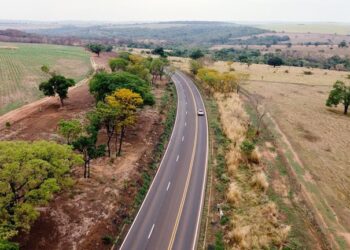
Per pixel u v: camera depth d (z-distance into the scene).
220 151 62.31
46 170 36.41
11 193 33.78
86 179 47.81
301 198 48.69
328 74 158.62
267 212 44.47
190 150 62.69
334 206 47.75
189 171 54.53
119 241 37.75
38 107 80.75
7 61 152.00
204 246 37.56
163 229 40.12
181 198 46.72
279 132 76.19
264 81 136.00
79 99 88.44
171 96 100.12
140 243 37.59
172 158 59.16
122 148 59.44
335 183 54.41
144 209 43.97
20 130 64.25
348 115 93.94
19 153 34.81
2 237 30.12
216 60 195.38
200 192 48.41
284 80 139.50
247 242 38.50
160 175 53.06
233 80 106.12
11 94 95.25
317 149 68.19
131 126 69.50
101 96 72.50
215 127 75.12
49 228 37.50
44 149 36.97
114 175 49.75
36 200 34.81
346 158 64.44
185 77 136.00
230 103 94.19
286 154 63.94
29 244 34.84
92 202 42.84
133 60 121.94
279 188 51.00
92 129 51.09
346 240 40.50
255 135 71.56
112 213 41.44
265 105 98.62
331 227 42.78
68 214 40.09
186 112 86.56
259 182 50.53
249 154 58.78
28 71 130.38
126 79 74.62
